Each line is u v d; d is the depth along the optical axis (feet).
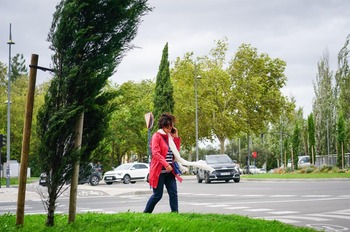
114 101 27.35
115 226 25.88
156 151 33.30
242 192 80.48
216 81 202.49
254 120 211.20
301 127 276.21
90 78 25.20
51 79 25.99
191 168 233.14
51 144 25.27
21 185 25.77
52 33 25.77
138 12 26.09
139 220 27.37
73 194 26.63
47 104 25.57
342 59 210.59
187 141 210.18
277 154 318.04
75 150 25.18
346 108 209.67
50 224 26.21
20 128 195.93
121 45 25.90
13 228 25.04
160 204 59.47
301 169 161.99
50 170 25.63
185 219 28.55
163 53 168.25
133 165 143.02
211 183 121.90
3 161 208.64
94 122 26.45
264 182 118.42
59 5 25.85
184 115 203.31
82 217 29.96
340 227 36.86
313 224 38.81
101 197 77.71
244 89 208.23
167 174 33.88
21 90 228.43
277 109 213.66
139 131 227.61
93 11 25.35
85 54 25.67
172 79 208.85
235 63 211.82
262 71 213.46
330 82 213.46
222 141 211.41
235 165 123.85
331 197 65.67
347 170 147.84
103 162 27.12
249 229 27.37
